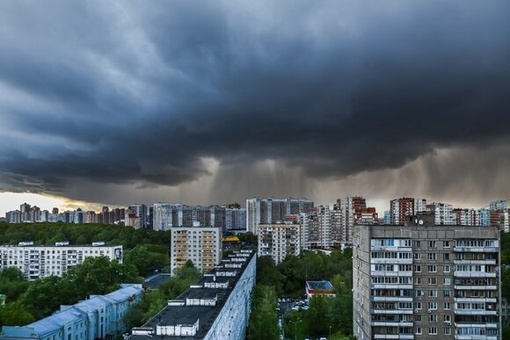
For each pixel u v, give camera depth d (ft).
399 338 494.18
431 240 497.87
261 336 598.34
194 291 592.60
